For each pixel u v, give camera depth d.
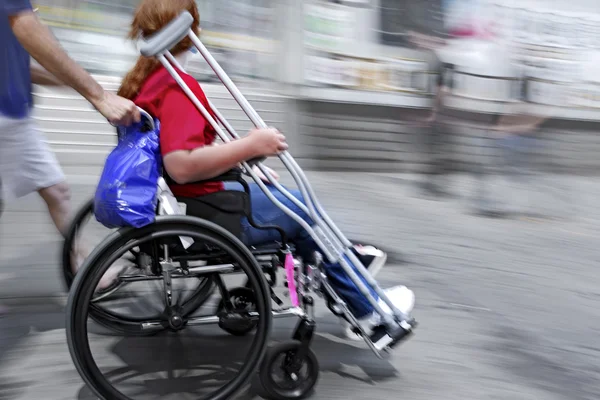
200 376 2.61
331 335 3.03
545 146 7.35
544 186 6.79
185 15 2.14
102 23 5.76
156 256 2.35
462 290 3.74
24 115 2.81
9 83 2.72
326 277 2.55
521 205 5.95
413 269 4.00
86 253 2.90
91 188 4.94
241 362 2.72
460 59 6.74
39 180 2.93
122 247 2.12
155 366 2.66
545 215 5.71
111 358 2.69
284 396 2.42
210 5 6.15
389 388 2.59
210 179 2.26
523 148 6.99
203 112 2.21
